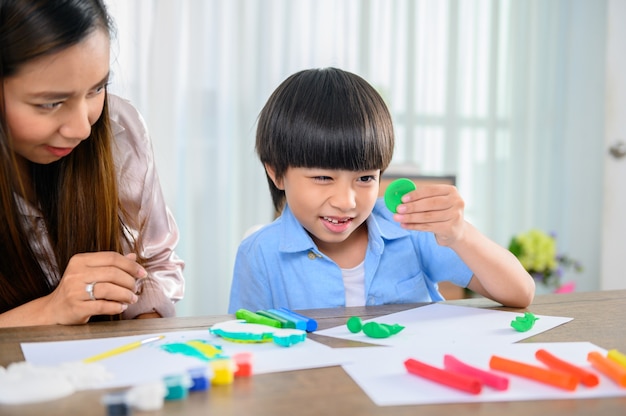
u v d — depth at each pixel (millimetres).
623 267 2643
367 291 1052
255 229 1279
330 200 940
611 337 740
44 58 715
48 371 551
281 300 1072
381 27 2611
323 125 924
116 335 741
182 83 2383
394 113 2646
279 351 661
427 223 890
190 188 2398
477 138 2773
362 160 929
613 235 2631
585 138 2902
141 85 2311
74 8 729
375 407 508
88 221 967
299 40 2510
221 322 795
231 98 2441
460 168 2758
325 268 1054
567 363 597
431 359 641
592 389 554
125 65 2281
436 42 2691
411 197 883
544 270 2451
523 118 2832
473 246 909
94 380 560
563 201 2908
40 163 889
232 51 2436
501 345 700
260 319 774
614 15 2586
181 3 2354
